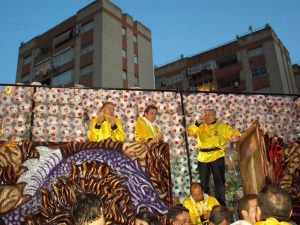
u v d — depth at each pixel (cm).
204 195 602
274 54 3591
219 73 3991
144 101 750
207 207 585
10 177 483
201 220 561
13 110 680
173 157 725
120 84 3212
